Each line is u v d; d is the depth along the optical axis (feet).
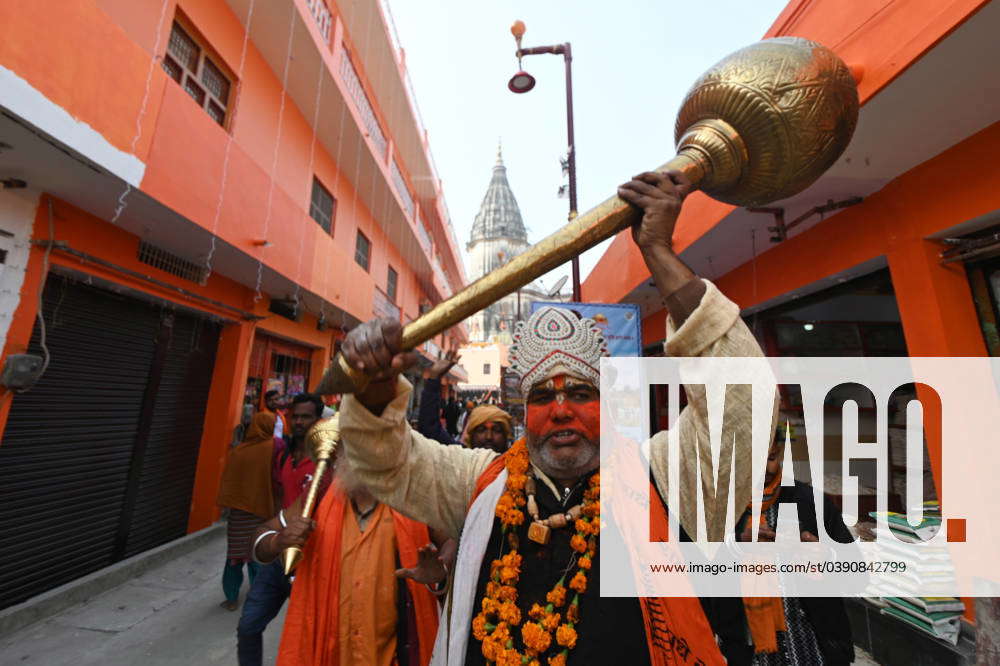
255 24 20.06
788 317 16.69
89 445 13.76
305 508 6.12
